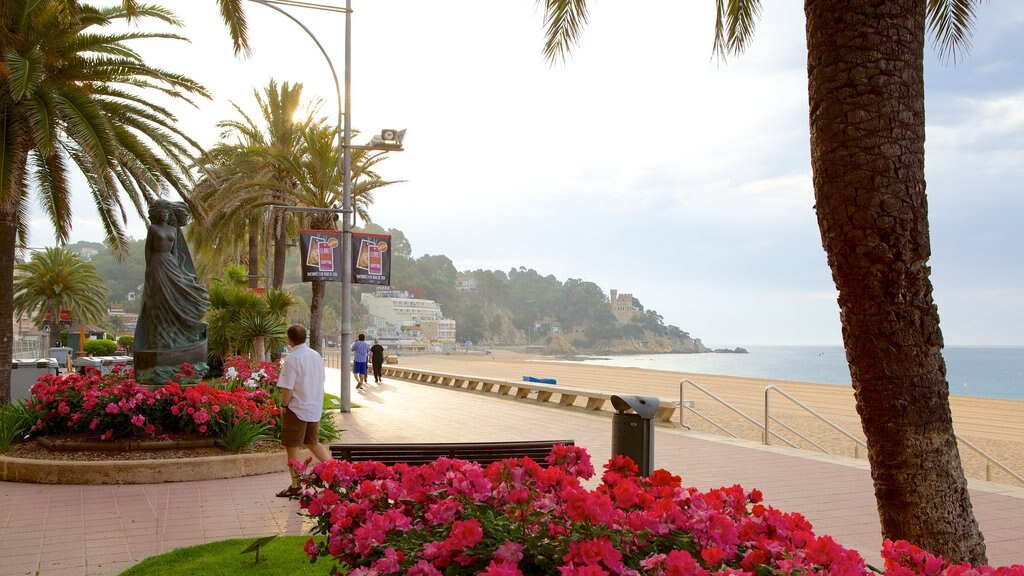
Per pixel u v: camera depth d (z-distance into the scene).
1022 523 7.35
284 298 22.66
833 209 3.92
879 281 3.81
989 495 8.66
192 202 17.50
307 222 31.41
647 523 3.09
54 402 10.18
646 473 6.09
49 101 13.33
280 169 29.08
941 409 3.85
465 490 3.37
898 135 3.85
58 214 15.20
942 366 3.90
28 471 8.84
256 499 8.02
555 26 7.64
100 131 13.80
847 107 3.88
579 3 7.55
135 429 9.89
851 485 9.20
